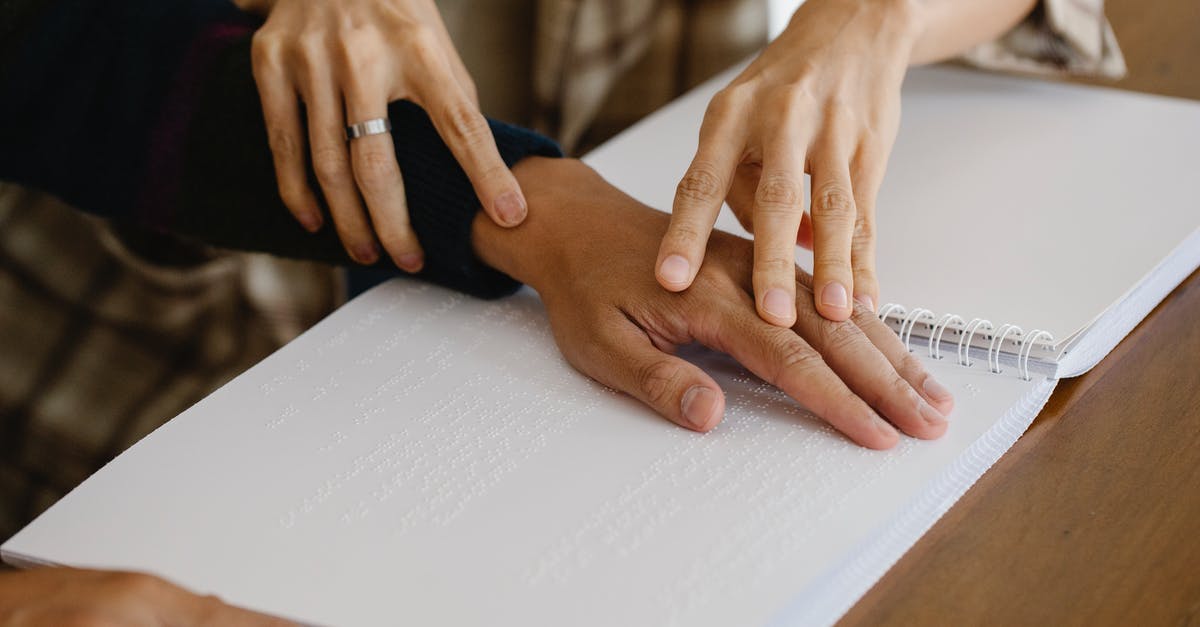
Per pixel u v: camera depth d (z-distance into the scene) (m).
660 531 0.89
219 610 0.86
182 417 0.97
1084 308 0.99
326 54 1.06
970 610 0.86
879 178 1.04
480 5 1.49
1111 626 0.85
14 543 0.91
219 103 1.10
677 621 0.85
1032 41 1.22
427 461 0.93
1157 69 1.24
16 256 1.41
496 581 0.87
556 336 1.01
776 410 0.95
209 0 1.15
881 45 1.08
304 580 0.88
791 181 1.00
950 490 0.91
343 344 1.02
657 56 1.49
